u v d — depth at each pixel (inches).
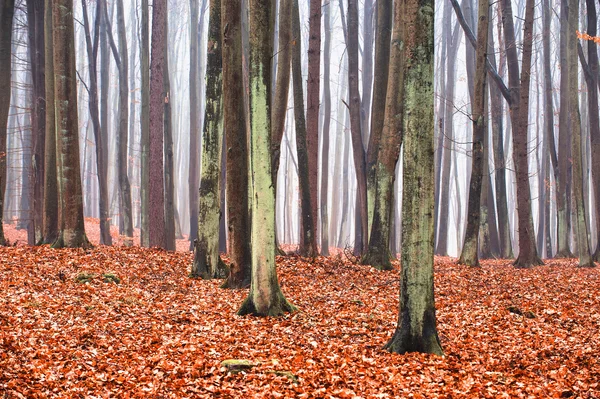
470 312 546.3
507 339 450.6
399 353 393.4
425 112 389.4
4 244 803.4
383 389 318.0
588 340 450.6
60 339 383.2
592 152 1109.1
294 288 621.6
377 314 520.4
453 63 1844.2
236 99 569.3
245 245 598.5
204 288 592.1
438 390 319.3
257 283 494.6
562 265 985.5
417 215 392.2
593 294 636.1
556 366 381.7
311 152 920.3
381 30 886.4
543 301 597.9
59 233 749.3
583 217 947.3
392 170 799.1
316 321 483.2
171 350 380.2
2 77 825.5
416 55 388.8
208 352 379.9
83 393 299.3
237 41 562.3
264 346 402.6
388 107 794.2
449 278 749.3
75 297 504.1
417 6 387.5
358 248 1338.6
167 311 488.7
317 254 854.5
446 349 414.0
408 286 397.1
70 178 742.5
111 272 617.6
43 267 613.3
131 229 1275.8
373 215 847.1
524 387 334.3
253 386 316.2
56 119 742.5
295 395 304.2
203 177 653.9
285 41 794.2
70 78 741.9
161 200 1013.2
